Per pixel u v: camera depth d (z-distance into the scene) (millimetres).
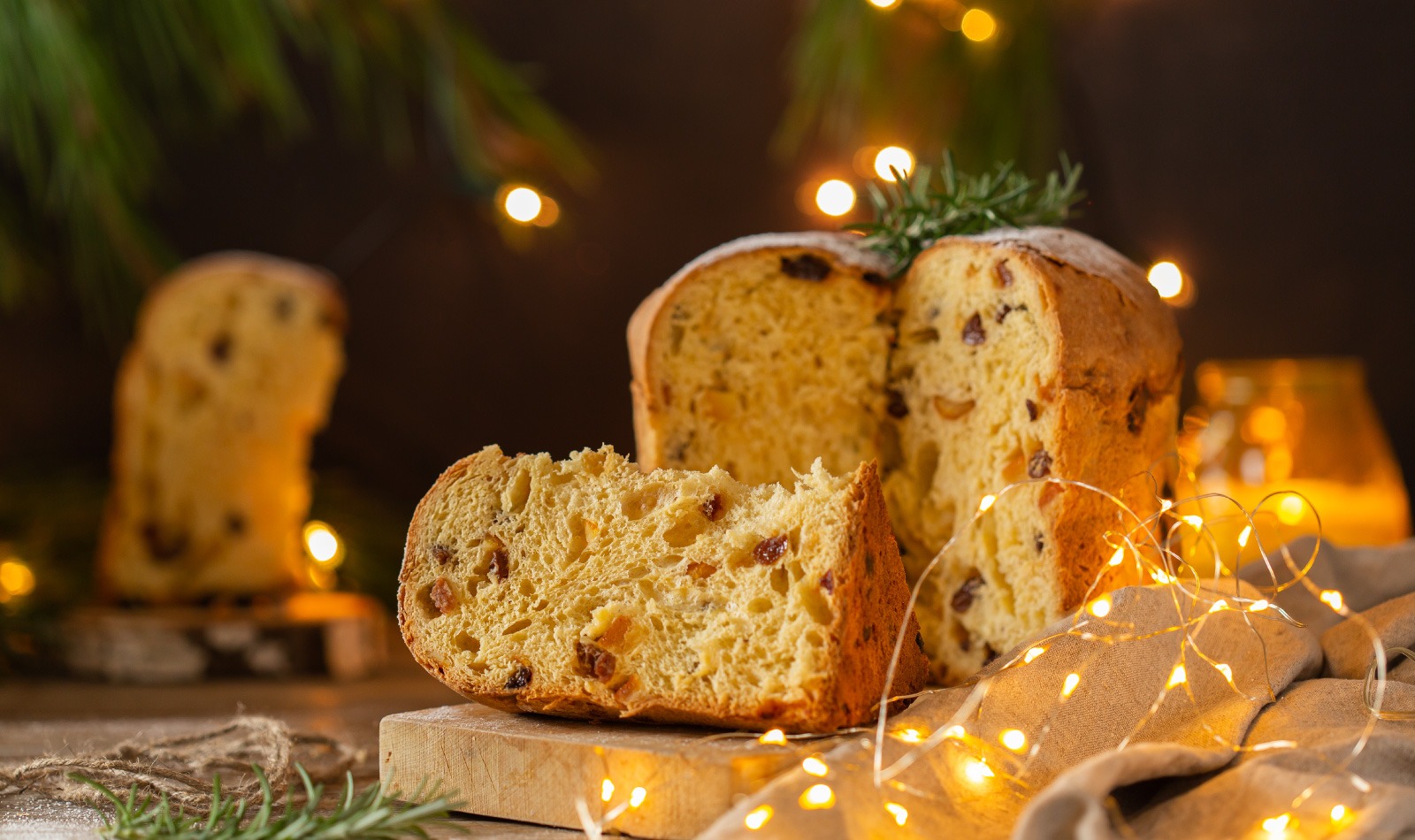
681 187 1260
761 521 634
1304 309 1160
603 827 609
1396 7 1144
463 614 658
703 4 1253
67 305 1213
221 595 1025
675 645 635
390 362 1262
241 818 603
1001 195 760
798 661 618
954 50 1100
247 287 1033
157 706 865
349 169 1258
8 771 665
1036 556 707
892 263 757
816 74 1133
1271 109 1162
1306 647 670
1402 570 734
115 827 608
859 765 592
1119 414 715
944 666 730
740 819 572
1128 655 648
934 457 743
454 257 1264
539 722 646
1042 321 704
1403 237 1146
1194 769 588
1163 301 748
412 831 593
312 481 1177
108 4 1094
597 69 1260
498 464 664
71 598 1080
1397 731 618
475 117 1188
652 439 748
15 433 1206
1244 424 899
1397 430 1146
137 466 1024
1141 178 1180
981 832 588
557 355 1264
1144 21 1174
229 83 1164
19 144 1086
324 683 950
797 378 751
